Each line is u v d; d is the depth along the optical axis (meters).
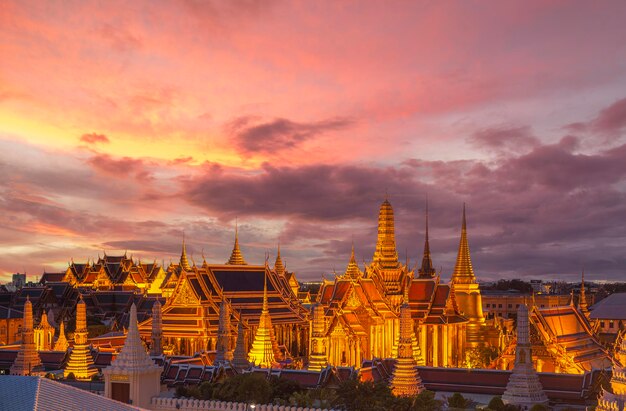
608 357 127.69
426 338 162.75
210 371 109.44
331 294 157.88
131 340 96.44
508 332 181.12
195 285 159.62
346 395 86.19
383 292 165.00
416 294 167.12
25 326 125.44
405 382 99.19
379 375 113.44
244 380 92.69
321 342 118.62
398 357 100.75
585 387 99.56
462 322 168.38
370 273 166.12
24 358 124.44
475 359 155.38
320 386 102.50
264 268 175.25
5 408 55.94
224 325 131.62
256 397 91.19
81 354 119.56
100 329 190.88
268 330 127.75
